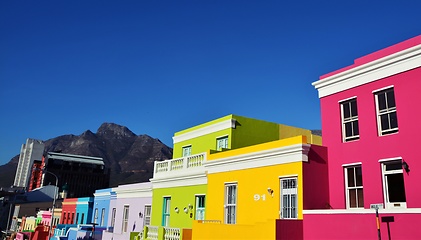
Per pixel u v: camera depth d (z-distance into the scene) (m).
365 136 13.87
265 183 15.41
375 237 11.24
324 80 15.81
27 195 67.06
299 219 13.55
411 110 12.52
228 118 22.31
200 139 24.67
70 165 124.12
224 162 17.80
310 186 14.09
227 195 17.42
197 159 20.53
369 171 13.49
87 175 125.50
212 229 15.25
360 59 14.91
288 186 14.55
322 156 14.85
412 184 12.05
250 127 22.84
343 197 14.13
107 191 32.22
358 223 11.77
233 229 14.41
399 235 10.71
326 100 15.71
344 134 14.85
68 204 41.38
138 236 21.27
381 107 13.71
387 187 13.03
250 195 15.98
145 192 26.11
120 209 29.12
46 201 65.19
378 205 11.06
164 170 23.59
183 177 21.17
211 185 18.47
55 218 44.59
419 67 12.53
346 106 15.03
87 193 123.69
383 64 13.56
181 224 20.66
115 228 28.91
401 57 12.98
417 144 12.16
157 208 23.22
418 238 10.27
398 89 13.03
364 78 14.27
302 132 25.58
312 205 13.95
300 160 14.19
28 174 199.50
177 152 26.88
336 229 12.33
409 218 10.58
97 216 33.47
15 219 62.28
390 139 13.02
